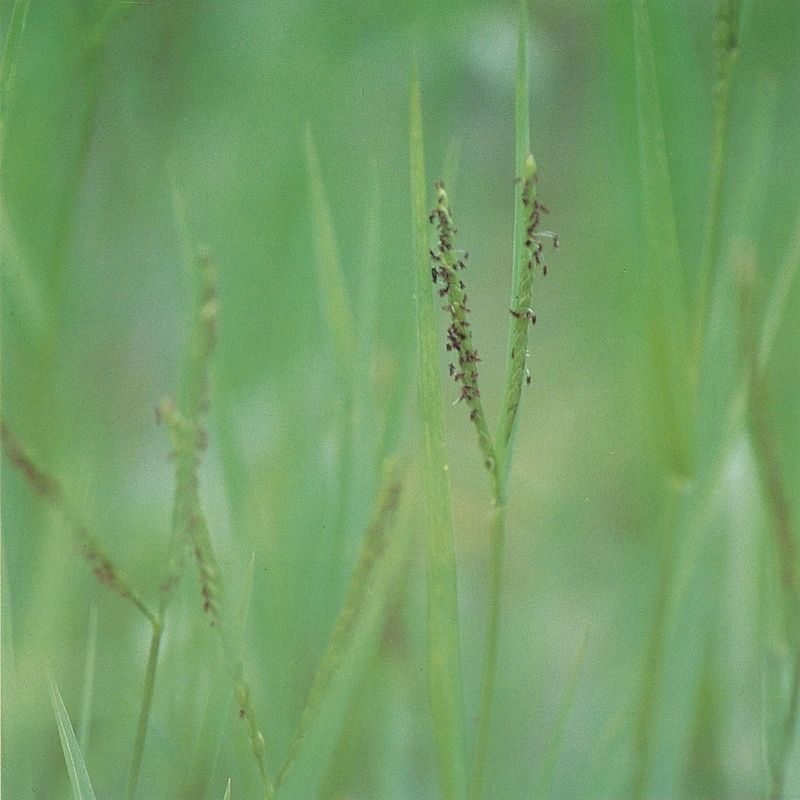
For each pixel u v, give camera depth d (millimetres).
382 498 650
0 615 685
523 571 838
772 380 764
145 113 843
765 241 809
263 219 795
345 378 715
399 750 724
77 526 646
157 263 842
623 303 850
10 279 740
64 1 743
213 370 715
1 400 739
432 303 652
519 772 760
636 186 714
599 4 907
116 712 725
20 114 755
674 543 706
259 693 704
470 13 807
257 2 854
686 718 717
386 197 805
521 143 646
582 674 792
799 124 858
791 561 674
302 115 815
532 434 946
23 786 694
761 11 876
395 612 727
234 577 710
